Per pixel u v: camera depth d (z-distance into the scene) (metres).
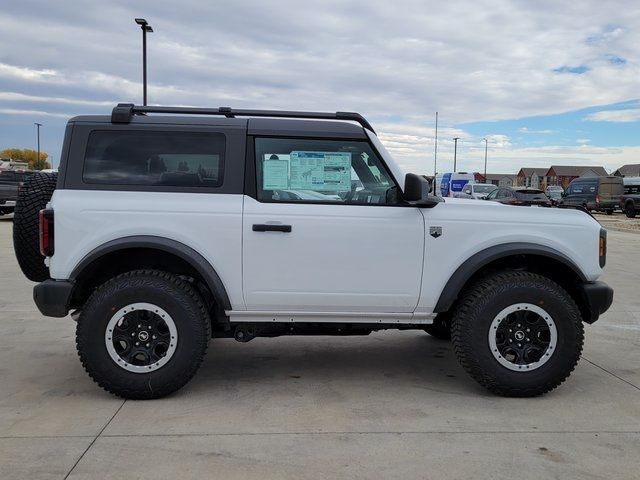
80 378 4.63
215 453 3.33
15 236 4.47
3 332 6.02
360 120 4.48
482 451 3.39
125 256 4.35
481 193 28.81
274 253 4.17
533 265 4.62
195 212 4.11
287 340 5.98
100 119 4.21
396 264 4.25
